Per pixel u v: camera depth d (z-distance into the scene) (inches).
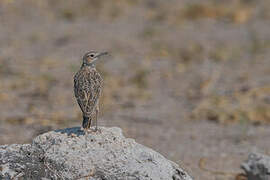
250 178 419.2
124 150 300.7
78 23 978.7
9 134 534.0
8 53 820.0
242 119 572.4
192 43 885.2
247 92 674.2
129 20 1003.3
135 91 684.7
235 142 530.3
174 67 784.9
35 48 847.7
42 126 559.8
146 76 743.7
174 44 881.5
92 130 311.6
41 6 1055.6
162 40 898.7
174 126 572.4
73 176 289.4
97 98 305.7
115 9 1055.6
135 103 645.9
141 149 305.0
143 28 959.6
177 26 972.6
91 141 303.3
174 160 482.6
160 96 672.4
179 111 620.4
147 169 292.7
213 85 711.1
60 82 716.0
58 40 887.1
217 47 865.5
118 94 673.6
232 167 471.2
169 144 520.7
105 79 718.5
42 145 305.9
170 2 1102.4
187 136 544.1
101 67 769.6
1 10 1019.3
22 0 1072.8
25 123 570.9
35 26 953.5
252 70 769.6
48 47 854.5
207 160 484.4
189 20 1005.8
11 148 311.9
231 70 771.4
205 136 545.3
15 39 885.2
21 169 296.2
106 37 908.0
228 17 1011.9
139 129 559.8
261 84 708.0
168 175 295.6
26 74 738.2
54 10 1042.1
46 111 611.5
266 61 807.1
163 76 747.4
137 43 882.8
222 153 502.0
